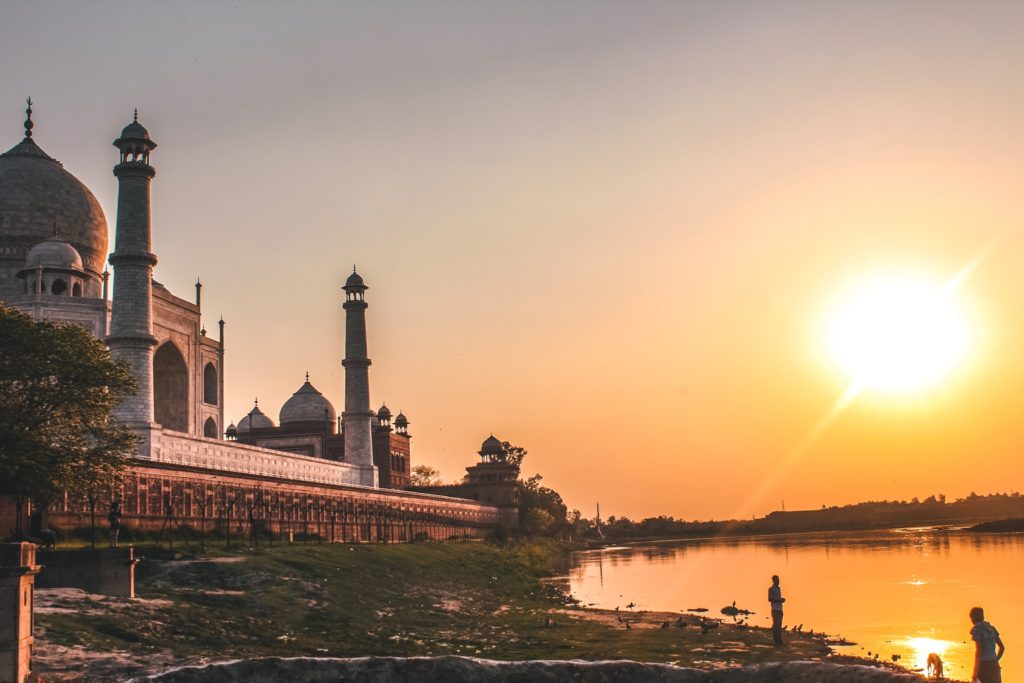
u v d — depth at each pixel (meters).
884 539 199.00
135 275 80.00
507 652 39.97
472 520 152.12
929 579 84.62
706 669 18.94
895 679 17.92
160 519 67.25
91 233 99.94
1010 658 42.34
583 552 191.12
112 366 50.31
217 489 75.38
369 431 120.75
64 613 36.53
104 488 50.75
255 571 54.50
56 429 48.81
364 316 122.69
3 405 46.12
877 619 56.97
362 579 62.94
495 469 178.00
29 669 22.03
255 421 160.75
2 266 94.56
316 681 18.06
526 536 175.75
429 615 53.19
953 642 46.97
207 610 42.88
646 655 39.72
